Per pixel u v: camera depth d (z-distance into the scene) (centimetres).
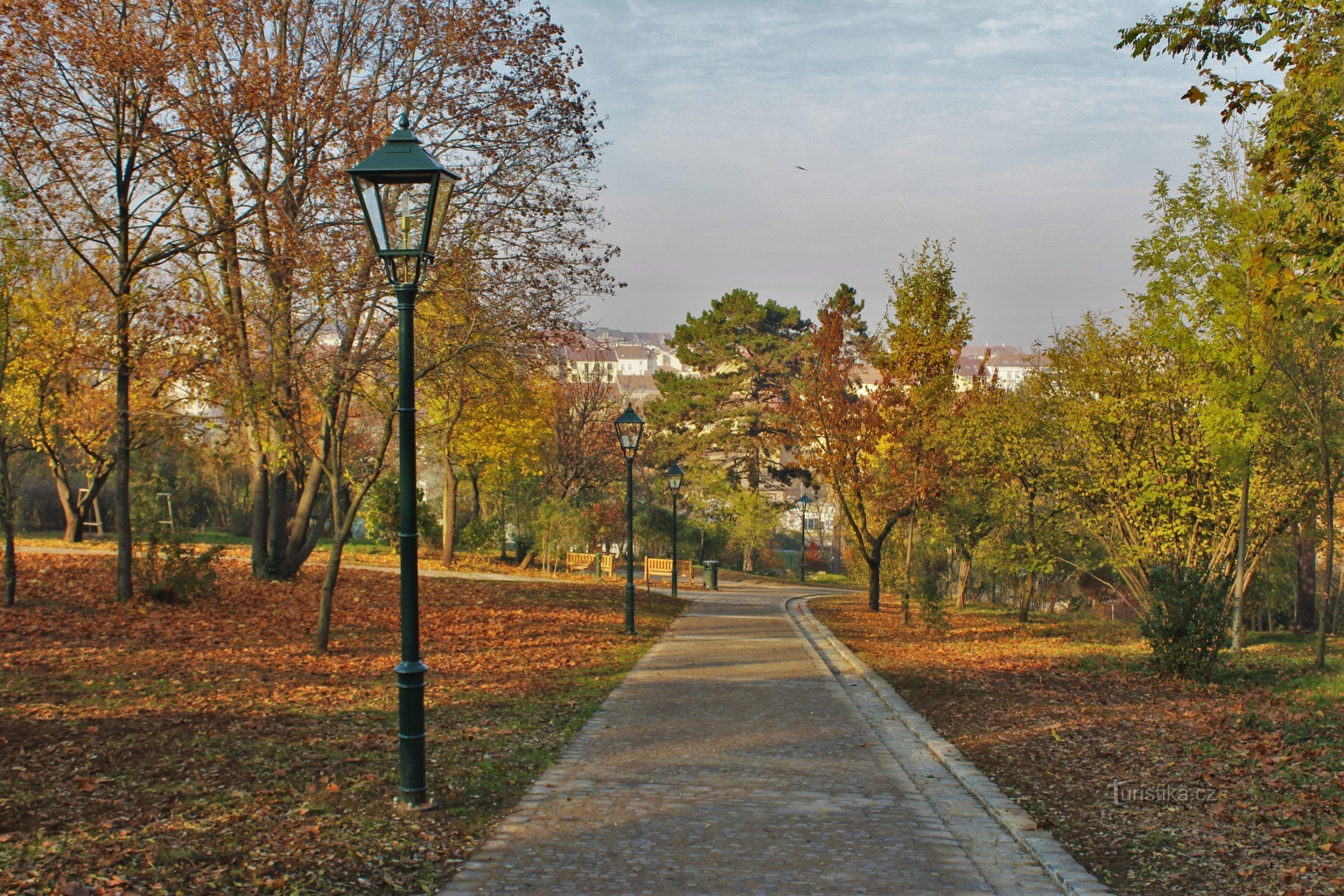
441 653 1411
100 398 2628
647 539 4597
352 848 545
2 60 1330
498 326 1417
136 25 1441
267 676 1099
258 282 1495
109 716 820
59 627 1296
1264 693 1128
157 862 496
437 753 795
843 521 3178
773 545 6084
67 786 616
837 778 748
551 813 638
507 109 1584
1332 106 820
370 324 1373
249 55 1481
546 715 983
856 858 554
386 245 661
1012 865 548
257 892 472
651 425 5325
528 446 3253
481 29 1608
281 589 1902
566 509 3734
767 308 5238
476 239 1419
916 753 839
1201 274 1500
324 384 1402
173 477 3959
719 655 1517
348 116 1423
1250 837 581
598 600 2364
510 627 1755
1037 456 1891
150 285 1569
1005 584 3139
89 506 3183
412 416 659
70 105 1447
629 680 1247
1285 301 918
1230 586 1379
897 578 2583
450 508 3173
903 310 2119
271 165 1725
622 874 521
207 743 757
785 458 5509
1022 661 1485
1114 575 2212
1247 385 1452
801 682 1250
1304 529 1695
